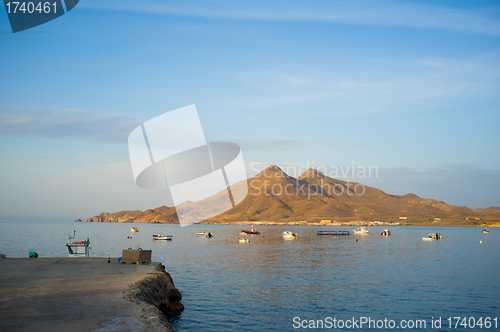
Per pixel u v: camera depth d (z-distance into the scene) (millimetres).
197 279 40844
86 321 14250
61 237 131375
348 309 27922
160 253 77125
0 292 19234
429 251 86250
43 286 21125
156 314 16078
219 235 178875
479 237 163875
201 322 23844
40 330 12883
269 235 180125
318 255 74062
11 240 110562
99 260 33500
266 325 23703
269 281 39938
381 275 45500
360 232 191375
